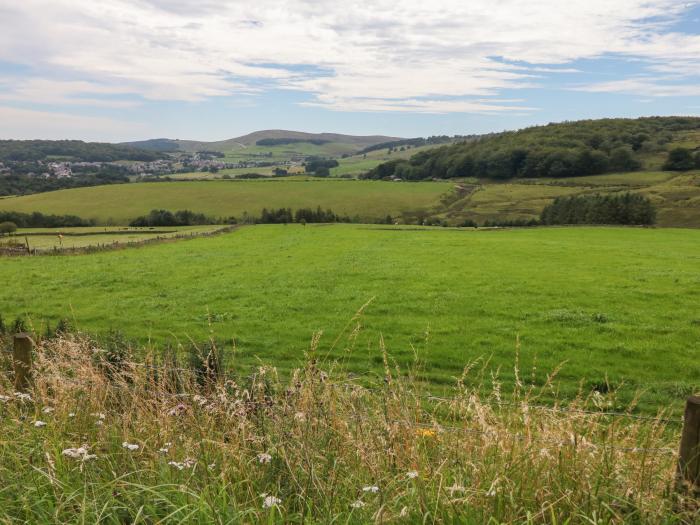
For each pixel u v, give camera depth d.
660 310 20.77
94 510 3.50
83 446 4.27
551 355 15.31
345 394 5.07
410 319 19.66
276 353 15.63
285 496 3.80
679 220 96.69
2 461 4.18
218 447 4.37
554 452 4.26
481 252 41.06
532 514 3.62
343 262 36.25
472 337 17.19
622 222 85.38
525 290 25.06
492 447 4.33
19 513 3.60
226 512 3.43
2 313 22.08
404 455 4.27
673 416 10.29
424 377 12.93
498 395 5.36
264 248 47.78
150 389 5.71
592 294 24.00
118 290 27.36
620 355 15.27
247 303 23.36
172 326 19.39
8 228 69.50
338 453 4.29
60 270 34.75
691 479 3.93
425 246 46.62
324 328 18.52
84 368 5.77
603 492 3.90
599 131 181.38
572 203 92.62
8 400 5.61
